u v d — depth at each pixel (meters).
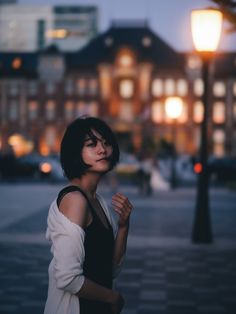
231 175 41.44
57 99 94.06
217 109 92.06
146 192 28.30
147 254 11.74
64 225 2.69
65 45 174.12
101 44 94.88
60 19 178.25
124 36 94.88
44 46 177.12
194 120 92.25
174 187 32.50
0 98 95.12
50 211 2.78
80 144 2.90
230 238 14.12
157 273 9.85
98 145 2.91
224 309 7.59
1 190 30.72
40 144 94.25
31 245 12.70
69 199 2.75
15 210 20.44
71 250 2.66
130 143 90.38
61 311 2.73
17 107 94.75
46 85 94.31
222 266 10.52
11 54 96.50
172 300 8.03
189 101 92.44
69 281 2.64
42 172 41.19
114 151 2.98
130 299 8.06
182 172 50.03
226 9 5.24
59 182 38.38
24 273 9.72
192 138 92.19
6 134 94.94
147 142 85.00
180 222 17.33
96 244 2.77
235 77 91.56
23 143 94.00
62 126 93.88
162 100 92.88
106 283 2.82
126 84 93.25
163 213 20.02
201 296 8.27
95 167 2.91
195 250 12.29
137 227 16.08
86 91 93.75
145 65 92.62
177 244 13.06
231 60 93.12
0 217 18.19
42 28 177.50
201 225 13.32
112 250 2.89
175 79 92.81
